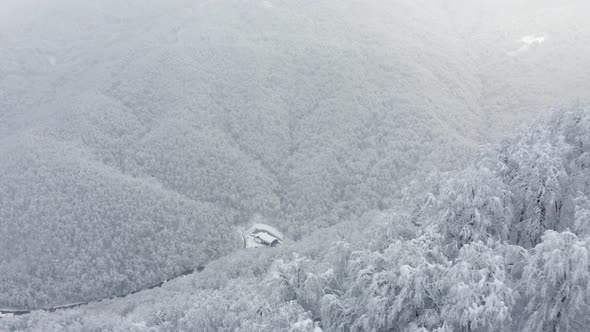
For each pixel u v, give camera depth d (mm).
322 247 84000
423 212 34906
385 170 124938
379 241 33656
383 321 25750
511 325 27734
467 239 31031
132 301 88562
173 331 46500
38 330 74125
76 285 105250
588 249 24453
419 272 25625
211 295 55656
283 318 28328
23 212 119438
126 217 117375
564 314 25188
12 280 106438
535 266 26031
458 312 24422
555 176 33188
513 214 34312
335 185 126500
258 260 90438
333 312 28203
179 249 113250
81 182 123812
